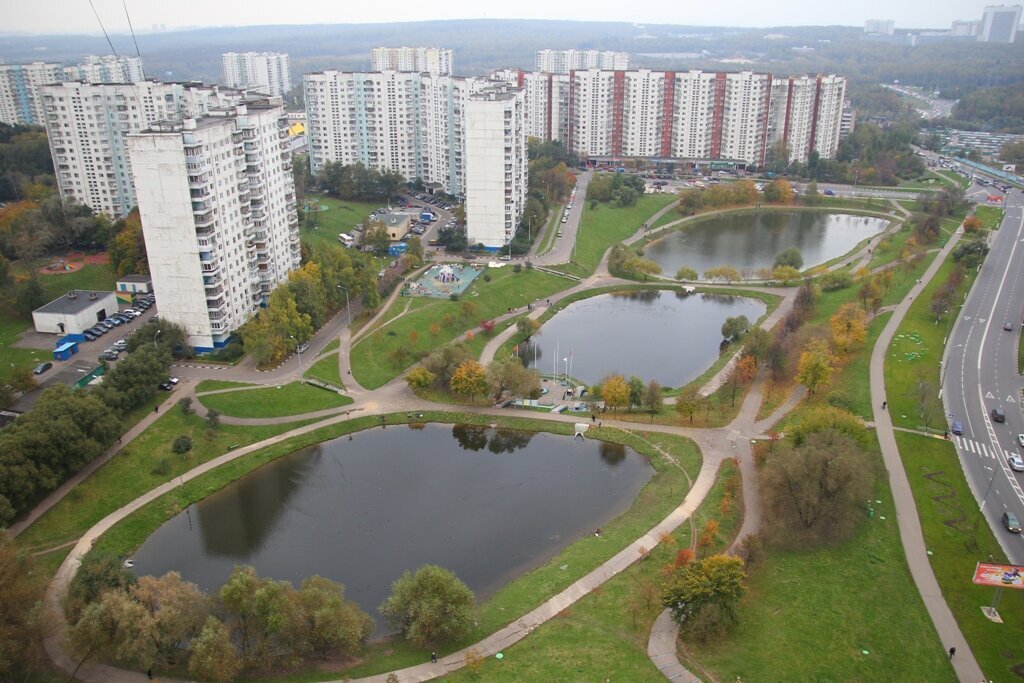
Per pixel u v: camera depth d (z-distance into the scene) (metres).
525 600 124.00
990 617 117.94
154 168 187.62
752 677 107.25
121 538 140.12
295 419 181.25
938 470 154.88
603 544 138.38
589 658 110.69
